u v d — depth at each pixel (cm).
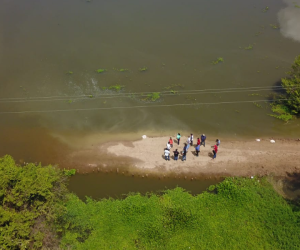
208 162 3184
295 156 3244
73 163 3228
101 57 4656
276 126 3650
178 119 3725
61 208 2538
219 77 4309
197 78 4291
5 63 4538
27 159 3284
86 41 4981
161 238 2469
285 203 2736
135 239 2486
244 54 4703
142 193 2914
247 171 3097
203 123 3678
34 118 3738
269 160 3203
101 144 3416
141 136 3506
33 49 4809
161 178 3062
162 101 3956
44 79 4281
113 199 2838
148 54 4719
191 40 4994
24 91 4097
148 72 4394
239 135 3538
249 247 2417
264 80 4241
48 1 5994
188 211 2659
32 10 5725
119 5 5888
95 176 3109
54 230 2436
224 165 3156
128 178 3078
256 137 3512
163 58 4647
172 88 4138
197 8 5800
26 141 3481
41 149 3391
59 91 4100
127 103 3931
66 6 5850
